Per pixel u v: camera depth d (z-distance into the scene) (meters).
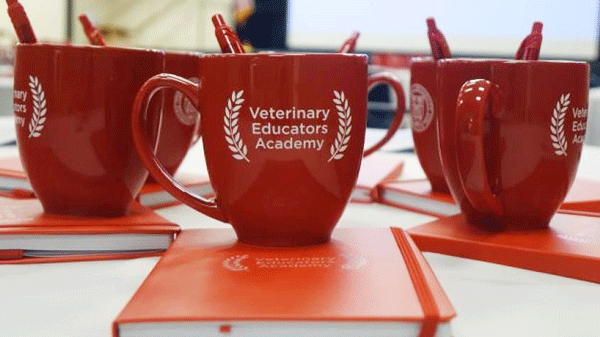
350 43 0.57
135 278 0.42
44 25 2.62
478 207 0.49
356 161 0.45
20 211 0.51
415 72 0.65
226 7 2.47
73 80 0.48
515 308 0.37
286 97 0.42
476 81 0.46
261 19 2.41
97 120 0.48
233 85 0.43
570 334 0.34
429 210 0.62
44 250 0.45
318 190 0.43
